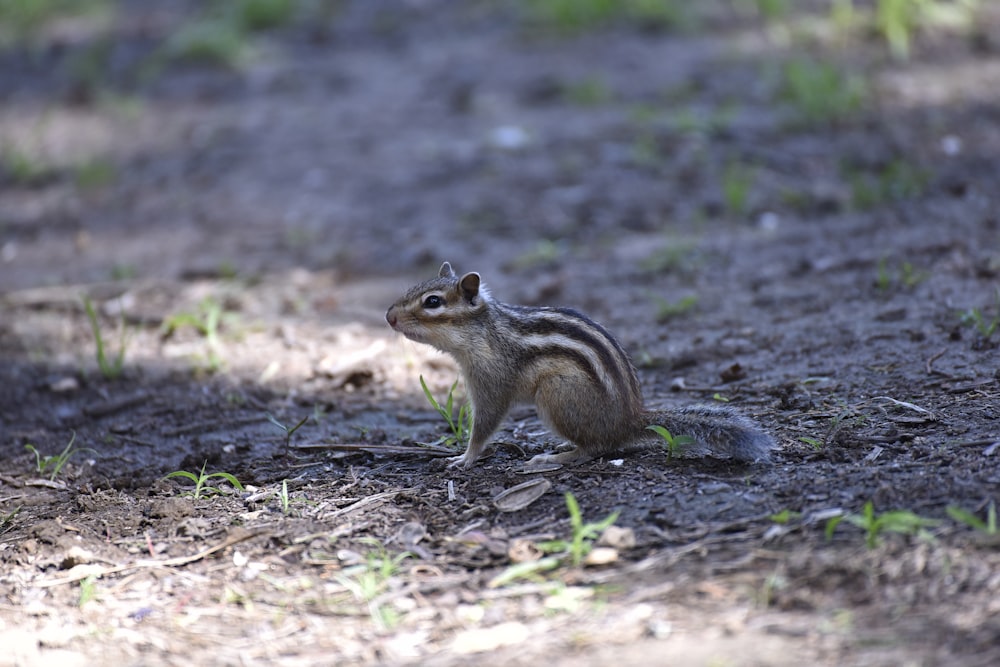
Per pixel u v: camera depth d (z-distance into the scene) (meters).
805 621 6.76
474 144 20.30
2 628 7.79
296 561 8.41
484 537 8.38
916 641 6.43
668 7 25.36
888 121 19.17
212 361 12.91
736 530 7.97
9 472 10.61
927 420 9.45
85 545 8.88
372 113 22.33
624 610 7.18
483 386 9.84
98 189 20.33
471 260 16.02
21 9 30.08
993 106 19.36
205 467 10.39
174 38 27.08
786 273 14.35
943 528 7.43
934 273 13.52
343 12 28.72
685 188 17.67
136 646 7.45
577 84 22.36
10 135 23.03
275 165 20.41
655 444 9.68
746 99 20.78
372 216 17.94
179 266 16.67
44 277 16.64
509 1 27.58
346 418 11.52
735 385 11.19
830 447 9.18
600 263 15.50
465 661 6.86
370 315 14.44
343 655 7.16
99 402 12.27
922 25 23.05
